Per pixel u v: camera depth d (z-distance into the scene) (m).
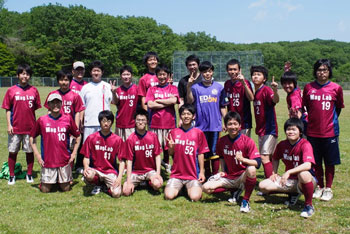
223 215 4.58
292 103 5.85
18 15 89.56
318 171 5.53
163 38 78.56
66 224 4.24
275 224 4.26
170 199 5.28
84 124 6.91
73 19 63.59
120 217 4.50
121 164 5.66
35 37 69.00
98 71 6.83
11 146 6.19
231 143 5.24
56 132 5.67
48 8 68.75
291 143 5.13
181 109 5.54
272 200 5.29
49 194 5.59
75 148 6.02
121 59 72.31
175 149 5.58
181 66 51.50
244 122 6.16
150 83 6.89
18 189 5.83
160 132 6.53
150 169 5.88
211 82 6.22
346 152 8.67
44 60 58.62
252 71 5.95
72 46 61.94
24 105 6.25
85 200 5.25
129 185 5.52
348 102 27.81
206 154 6.21
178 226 4.20
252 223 4.29
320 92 5.43
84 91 6.87
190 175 5.52
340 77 78.94
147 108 6.80
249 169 4.70
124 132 7.00
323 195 5.32
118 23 78.75
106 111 5.69
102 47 63.84
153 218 4.45
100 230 4.06
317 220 4.38
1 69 54.06
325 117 5.39
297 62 90.56
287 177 4.63
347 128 13.19
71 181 5.88
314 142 5.51
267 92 5.74
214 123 6.12
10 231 4.02
